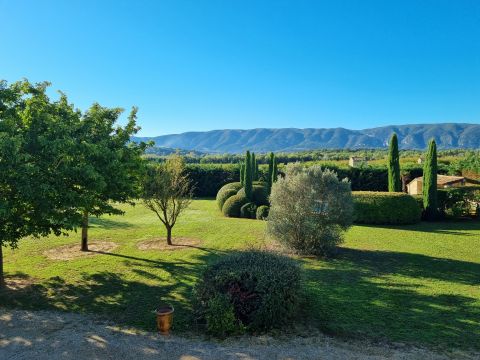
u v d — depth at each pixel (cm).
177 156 1529
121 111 1243
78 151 837
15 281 979
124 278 1009
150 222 1989
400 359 572
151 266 1127
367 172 3161
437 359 573
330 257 1247
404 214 1952
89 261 1179
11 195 811
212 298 696
